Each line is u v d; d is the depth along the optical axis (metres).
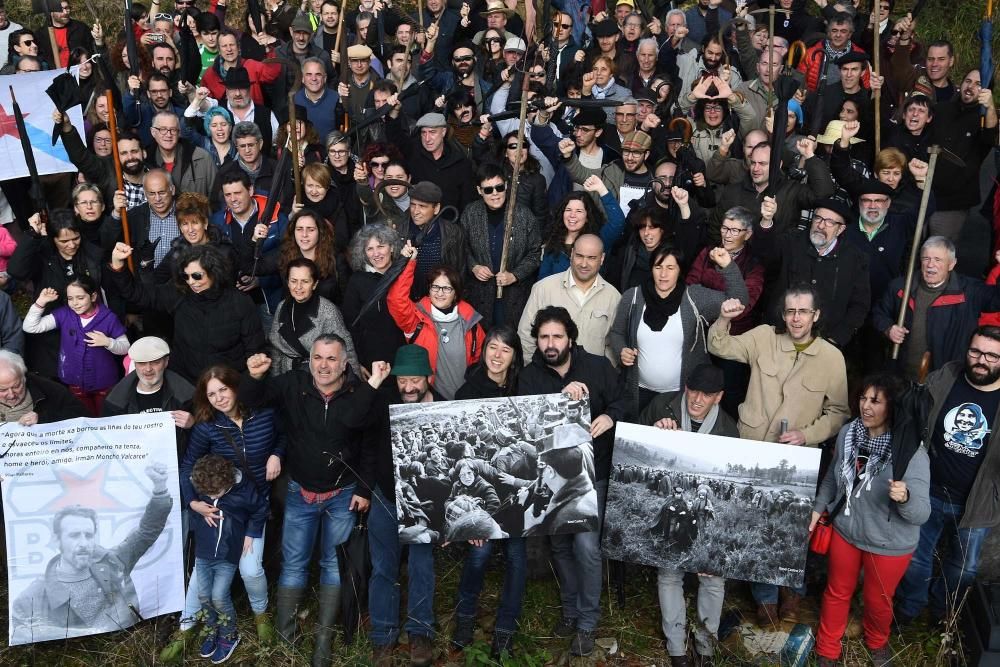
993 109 7.85
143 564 5.92
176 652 5.93
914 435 5.36
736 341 5.98
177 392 6.09
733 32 9.77
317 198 7.24
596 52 9.62
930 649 5.95
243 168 7.66
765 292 6.76
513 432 5.57
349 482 5.90
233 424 5.79
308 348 6.34
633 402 6.14
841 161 6.95
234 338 6.31
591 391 5.77
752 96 8.27
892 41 9.53
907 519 5.38
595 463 6.01
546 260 7.05
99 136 7.97
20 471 5.75
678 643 5.86
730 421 5.84
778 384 5.87
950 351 6.20
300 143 7.98
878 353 7.02
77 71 8.67
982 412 5.51
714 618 5.88
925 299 6.25
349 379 5.76
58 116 7.87
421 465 5.54
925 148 8.01
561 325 5.58
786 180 7.04
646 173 7.57
